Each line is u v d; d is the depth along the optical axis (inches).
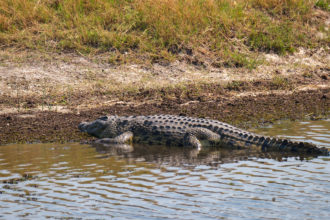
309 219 468.1
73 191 546.3
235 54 1302.9
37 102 1016.2
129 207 499.8
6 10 1284.4
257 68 1286.9
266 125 876.0
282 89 1174.3
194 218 472.7
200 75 1214.3
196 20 1350.9
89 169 629.9
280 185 561.0
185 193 538.3
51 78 1129.4
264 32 1419.8
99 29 1280.8
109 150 740.7
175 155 708.7
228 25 1384.1
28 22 1286.9
